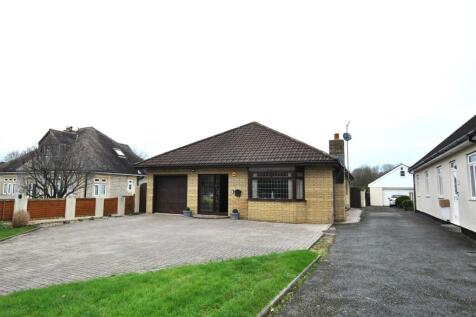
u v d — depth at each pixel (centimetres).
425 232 1255
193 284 556
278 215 1552
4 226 1318
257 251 872
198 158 1834
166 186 1955
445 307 480
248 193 1658
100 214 1756
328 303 502
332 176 1603
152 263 744
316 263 757
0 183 2956
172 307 460
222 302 483
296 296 534
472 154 1102
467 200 1143
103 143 3325
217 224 1455
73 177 2055
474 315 451
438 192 1697
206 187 1823
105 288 536
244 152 1758
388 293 544
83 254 849
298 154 1599
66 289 537
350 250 906
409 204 2759
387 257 816
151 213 1947
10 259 803
